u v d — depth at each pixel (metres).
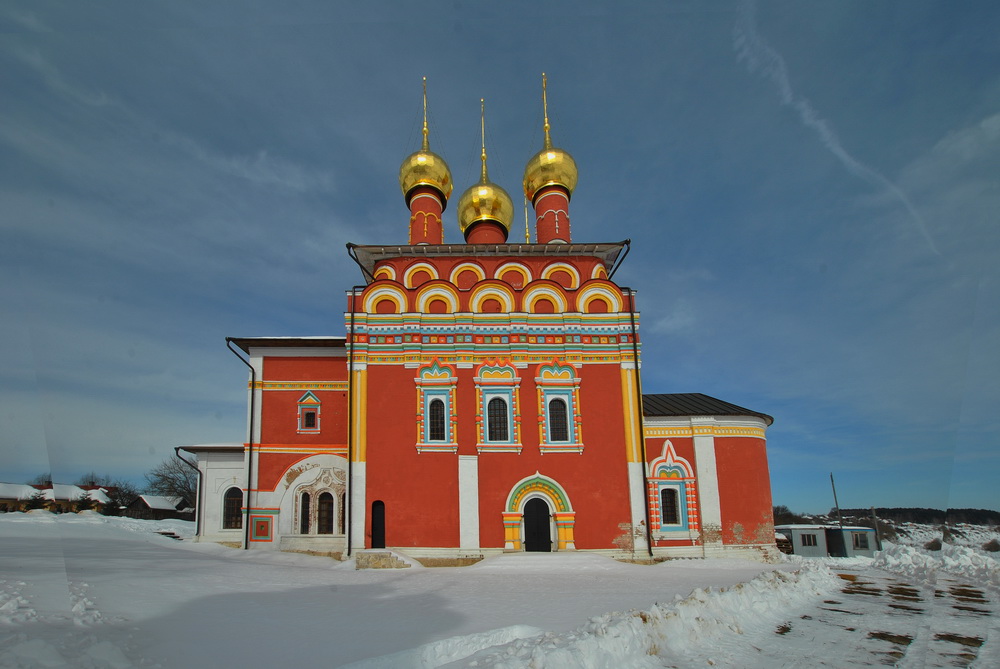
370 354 26.55
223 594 12.74
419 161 34.16
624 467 26.08
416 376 26.38
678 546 27.25
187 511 62.12
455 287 27.98
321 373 29.83
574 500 25.56
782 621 12.24
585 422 26.45
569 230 34.53
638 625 9.52
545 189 34.50
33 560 13.94
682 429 28.56
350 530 24.55
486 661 7.80
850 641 10.49
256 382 29.64
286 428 29.31
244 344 29.89
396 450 25.62
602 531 25.39
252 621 9.98
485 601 13.49
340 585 16.16
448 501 25.22
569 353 27.02
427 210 34.25
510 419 26.28
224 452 32.34
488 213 34.78
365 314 26.88
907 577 19.50
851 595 15.72
